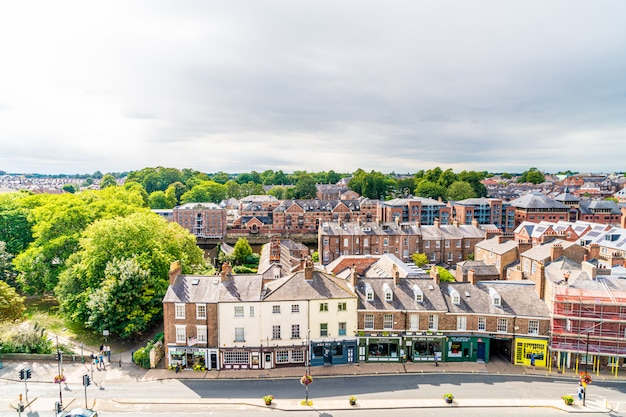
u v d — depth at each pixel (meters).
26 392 37.53
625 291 46.22
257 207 150.25
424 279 51.97
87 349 50.69
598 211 133.00
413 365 47.31
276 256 72.88
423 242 98.44
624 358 46.50
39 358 47.66
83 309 52.72
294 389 41.81
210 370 46.00
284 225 141.88
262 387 42.22
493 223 136.50
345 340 47.75
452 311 48.22
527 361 47.38
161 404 38.56
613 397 40.28
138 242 58.06
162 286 53.41
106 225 57.62
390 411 37.88
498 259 76.19
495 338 47.78
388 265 60.62
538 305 48.09
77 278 56.06
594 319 44.81
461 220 136.50
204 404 38.69
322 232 98.19
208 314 45.84
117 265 51.91
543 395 40.72
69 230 67.81
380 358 48.22
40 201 84.12
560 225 90.38
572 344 45.91
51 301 68.69
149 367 46.09
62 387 41.56
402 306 48.34
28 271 63.22
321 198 194.75
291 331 46.94
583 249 62.00
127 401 38.91
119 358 48.50
